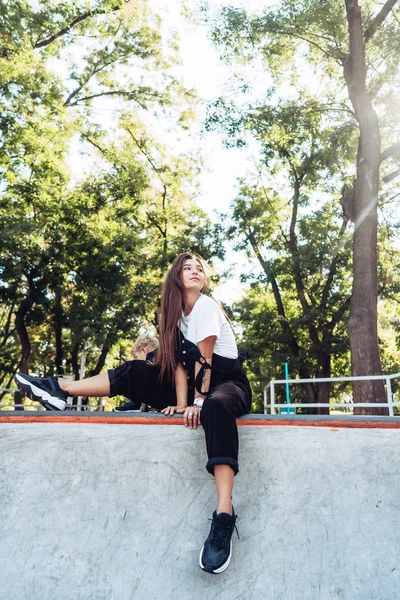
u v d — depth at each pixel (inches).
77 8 743.1
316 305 876.0
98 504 92.8
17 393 910.4
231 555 89.6
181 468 95.4
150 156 952.9
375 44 633.6
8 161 751.7
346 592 87.7
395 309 891.4
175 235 964.6
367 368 523.5
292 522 92.4
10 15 636.1
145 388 115.0
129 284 834.2
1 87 677.9
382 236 775.7
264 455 97.0
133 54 838.5
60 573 88.2
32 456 95.3
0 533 90.2
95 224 839.7
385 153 594.2
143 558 89.4
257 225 900.6
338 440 97.6
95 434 96.9
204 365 103.0
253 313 988.6
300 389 1005.2
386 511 93.2
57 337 885.8
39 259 780.0
